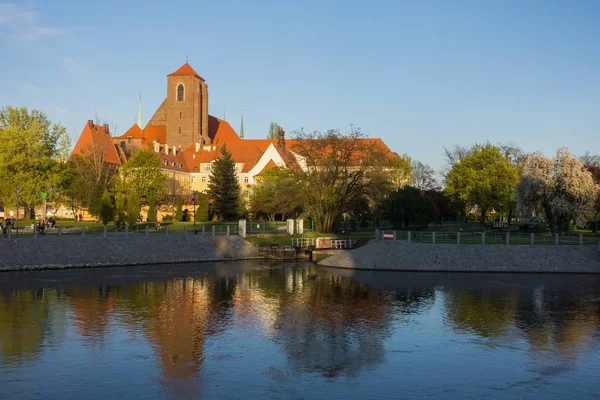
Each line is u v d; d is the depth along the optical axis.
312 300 44.00
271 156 156.62
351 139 84.81
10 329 33.12
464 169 105.12
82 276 53.81
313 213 88.94
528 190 80.06
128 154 156.88
